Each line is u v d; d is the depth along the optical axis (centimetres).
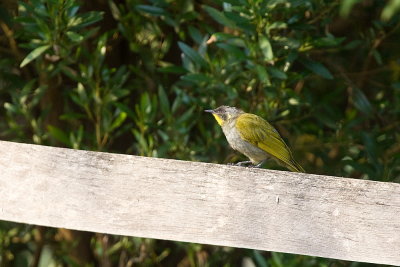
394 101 1147
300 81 1129
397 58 1194
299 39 1017
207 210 526
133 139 1191
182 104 1127
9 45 1179
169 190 532
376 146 1048
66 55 991
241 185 522
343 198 505
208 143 1091
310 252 509
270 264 1034
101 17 962
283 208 515
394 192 497
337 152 1171
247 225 520
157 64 1188
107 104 1059
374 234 500
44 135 1150
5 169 555
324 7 1009
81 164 545
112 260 1209
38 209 551
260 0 900
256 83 1041
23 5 944
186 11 1083
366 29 1180
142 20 1151
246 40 959
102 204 542
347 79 1152
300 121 1134
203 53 1041
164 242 1210
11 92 1121
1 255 1209
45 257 1260
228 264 1141
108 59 1186
